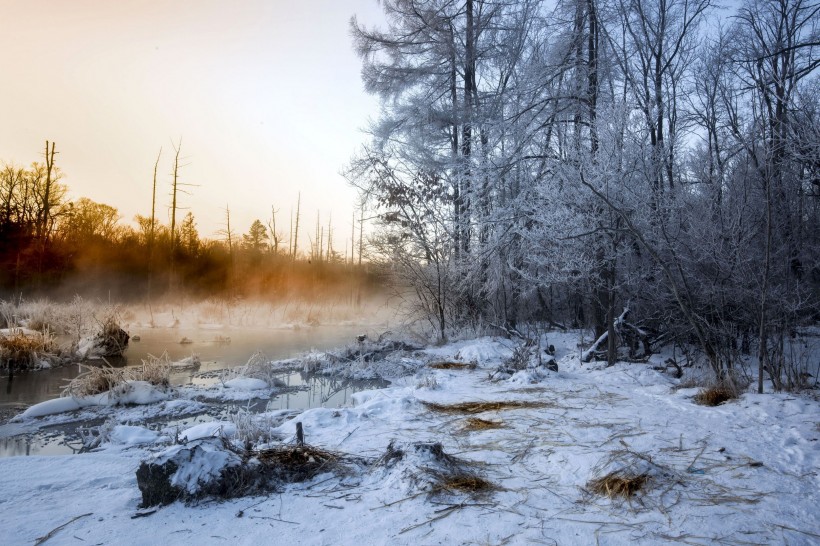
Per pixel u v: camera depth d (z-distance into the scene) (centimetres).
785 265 803
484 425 574
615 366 947
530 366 966
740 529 309
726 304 833
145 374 874
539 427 558
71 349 1249
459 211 1545
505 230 1169
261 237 5484
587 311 1573
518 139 1252
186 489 357
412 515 333
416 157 1620
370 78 1828
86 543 295
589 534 305
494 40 1677
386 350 1467
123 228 4825
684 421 573
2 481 403
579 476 402
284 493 376
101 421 692
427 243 1583
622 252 948
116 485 403
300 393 925
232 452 408
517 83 1374
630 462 402
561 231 979
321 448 480
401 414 653
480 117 1471
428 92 1842
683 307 753
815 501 349
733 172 938
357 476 412
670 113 1291
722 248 799
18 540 298
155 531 312
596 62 1227
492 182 1182
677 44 1466
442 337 1563
